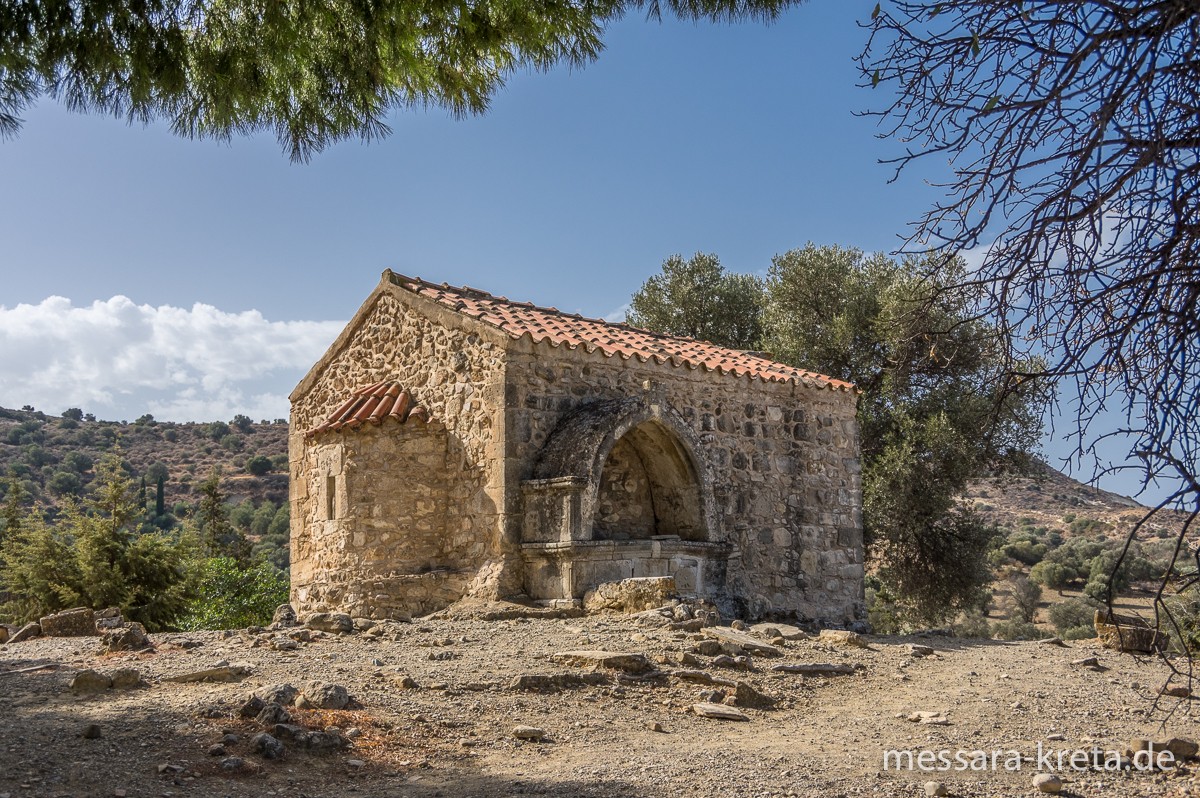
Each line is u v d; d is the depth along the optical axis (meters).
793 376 17.97
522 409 14.06
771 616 15.55
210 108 7.62
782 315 27.70
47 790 5.66
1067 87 4.51
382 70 7.93
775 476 17.11
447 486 14.70
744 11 7.27
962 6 4.88
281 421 99.50
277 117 7.89
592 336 16.27
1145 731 8.73
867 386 26.03
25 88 6.94
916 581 25.44
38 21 6.86
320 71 7.67
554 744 7.50
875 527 24.47
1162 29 4.09
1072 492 51.38
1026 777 7.19
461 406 14.62
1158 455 4.11
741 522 16.39
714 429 16.33
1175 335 4.20
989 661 12.22
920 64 5.05
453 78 8.29
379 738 7.21
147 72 7.16
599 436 13.70
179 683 8.50
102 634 10.86
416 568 14.41
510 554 13.67
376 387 15.91
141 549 21.25
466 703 8.33
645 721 8.34
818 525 17.64
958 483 24.41
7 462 75.25
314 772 6.42
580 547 13.16
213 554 35.75
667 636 11.09
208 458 86.44
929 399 24.73
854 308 25.97
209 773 6.17
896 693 10.14
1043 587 38.03
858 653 12.02
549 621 12.38
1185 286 4.35
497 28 7.90
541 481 13.60
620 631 11.41
